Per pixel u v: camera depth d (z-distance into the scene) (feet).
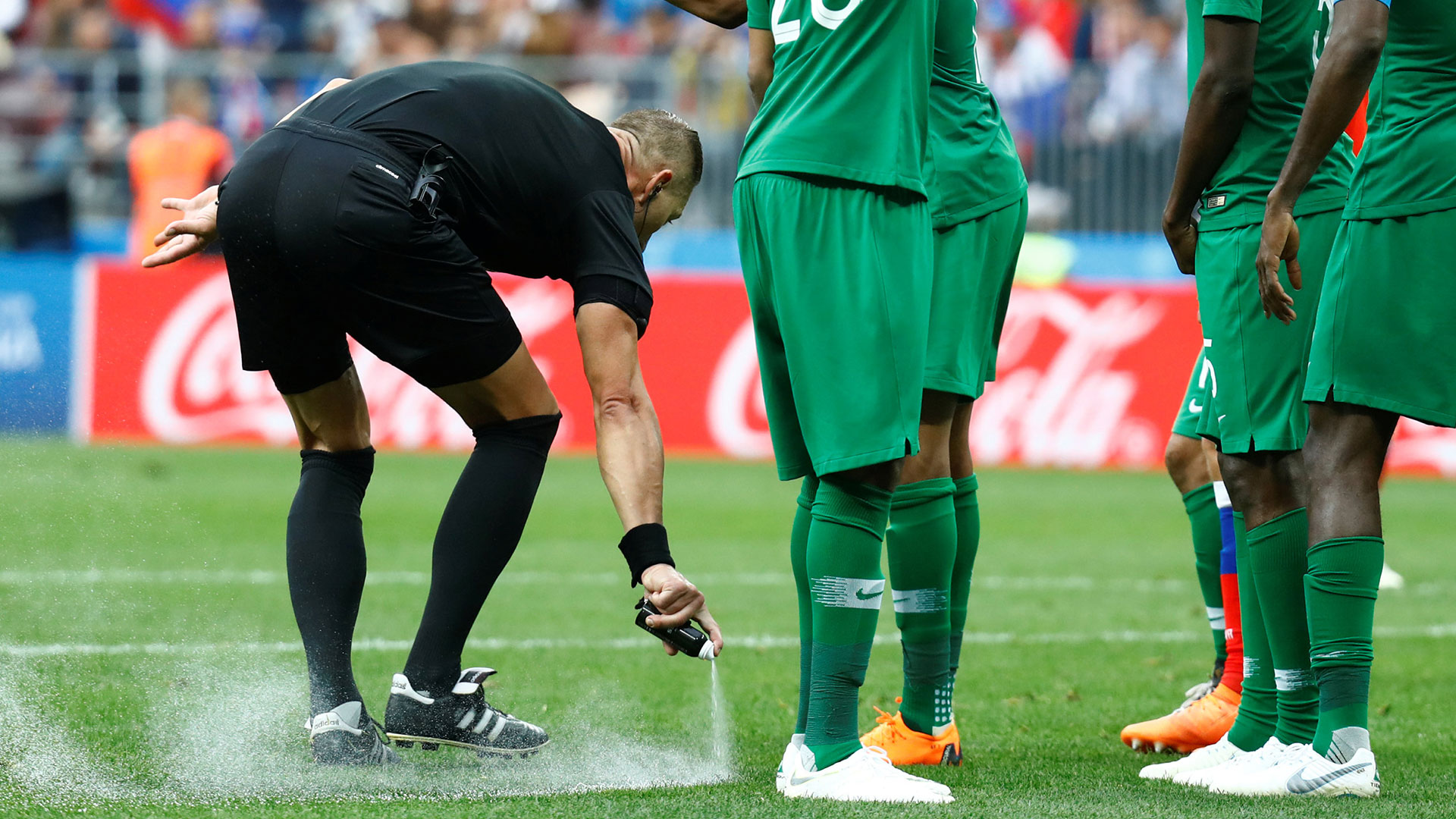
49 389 158.71
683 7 47.98
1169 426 161.38
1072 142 179.11
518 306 162.61
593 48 206.39
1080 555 101.30
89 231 181.78
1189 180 41.22
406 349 38.52
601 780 37.76
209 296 160.66
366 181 37.11
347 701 39.27
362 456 42.24
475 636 65.82
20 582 80.12
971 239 42.32
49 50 186.91
